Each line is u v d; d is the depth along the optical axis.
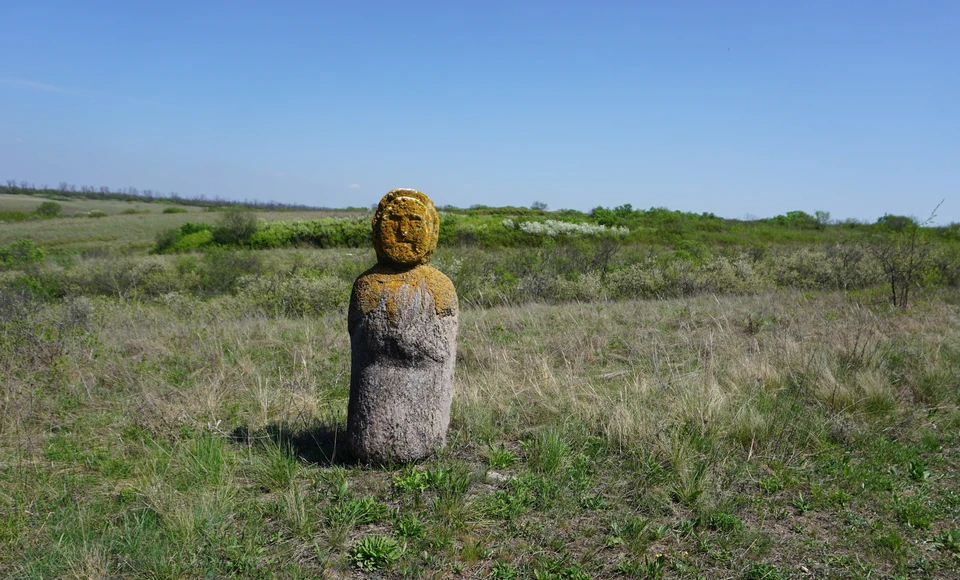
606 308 11.03
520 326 9.41
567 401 5.54
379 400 4.16
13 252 21.72
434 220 4.25
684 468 4.15
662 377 6.27
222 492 3.80
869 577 3.22
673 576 3.20
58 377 6.16
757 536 3.52
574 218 36.34
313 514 3.59
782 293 13.53
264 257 24.02
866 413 5.50
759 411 5.22
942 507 3.93
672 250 24.98
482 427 4.97
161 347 7.59
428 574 3.13
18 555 3.19
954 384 6.14
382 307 4.11
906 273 12.39
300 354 7.38
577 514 3.76
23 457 4.44
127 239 40.03
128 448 4.63
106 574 3.00
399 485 3.91
